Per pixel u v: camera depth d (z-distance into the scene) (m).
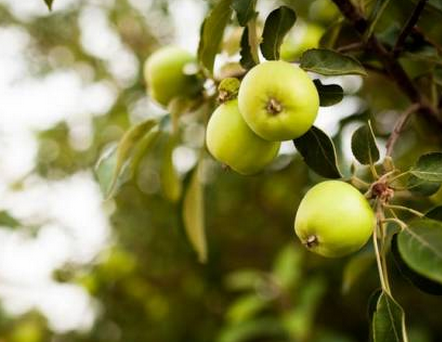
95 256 2.50
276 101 1.00
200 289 2.67
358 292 2.45
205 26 1.13
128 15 2.52
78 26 2.62
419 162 1.04
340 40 1.22
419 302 2.41
